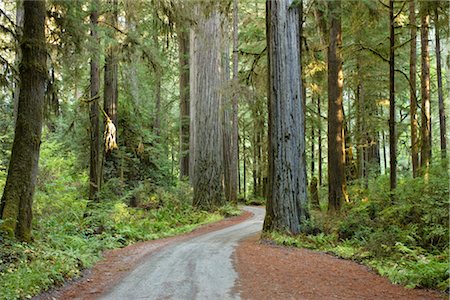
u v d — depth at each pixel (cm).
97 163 1561
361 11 1463
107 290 673
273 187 1241
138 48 1545
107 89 1820
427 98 1638
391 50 1338
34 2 935
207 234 1465
